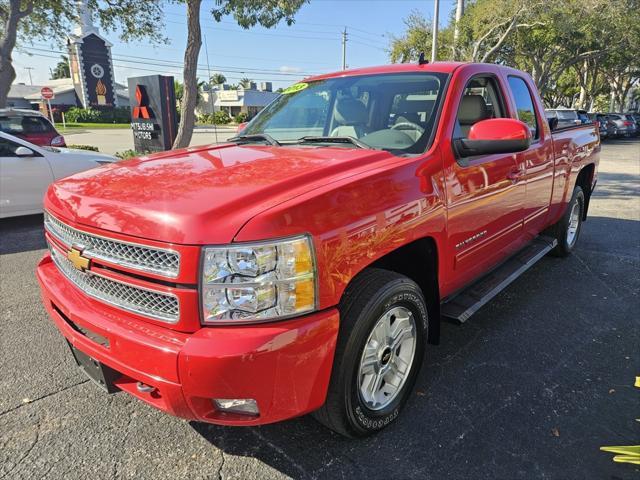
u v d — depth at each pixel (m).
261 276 1.84
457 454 2.37
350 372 2.17
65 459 2.35
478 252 3.22
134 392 2.11
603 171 14.16
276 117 3.64
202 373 1.79
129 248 1.99
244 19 13.04
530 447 2.42
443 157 2.73
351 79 3.54
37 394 2.88
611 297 4.38
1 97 13.60
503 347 3.45
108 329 2.01
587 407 2.75
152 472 2.27
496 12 20.73
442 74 3.15
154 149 13.63
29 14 14.52
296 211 1.92
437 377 3.06
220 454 2.38
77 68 60.09
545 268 5.16
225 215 1.88
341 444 2.44
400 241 2.35
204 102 67.38
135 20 16.17
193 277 1.83
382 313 2.27
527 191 3.82
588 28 22.92
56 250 2.55
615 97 44.50
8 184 6.95
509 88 3.72
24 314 4.02
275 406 1.93
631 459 1.83
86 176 2.58
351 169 2.38
